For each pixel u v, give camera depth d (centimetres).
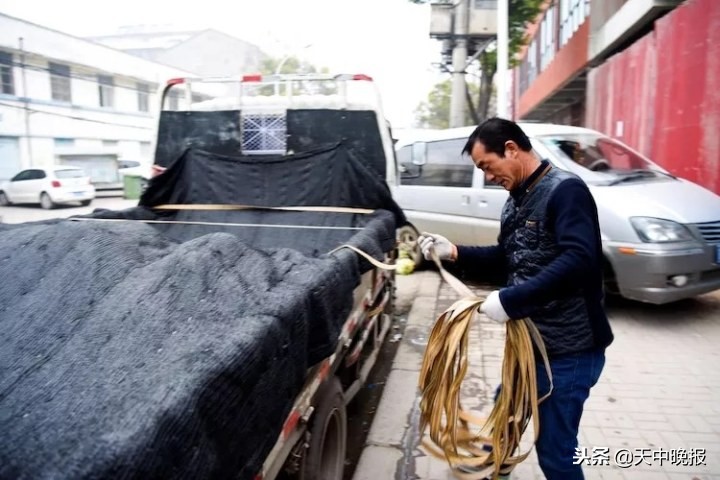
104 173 2831
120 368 154
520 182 230
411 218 776
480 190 692
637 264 511
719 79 777
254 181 495
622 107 1220
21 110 2578
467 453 271
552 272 205
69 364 159
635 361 456
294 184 491
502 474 258
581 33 1600
